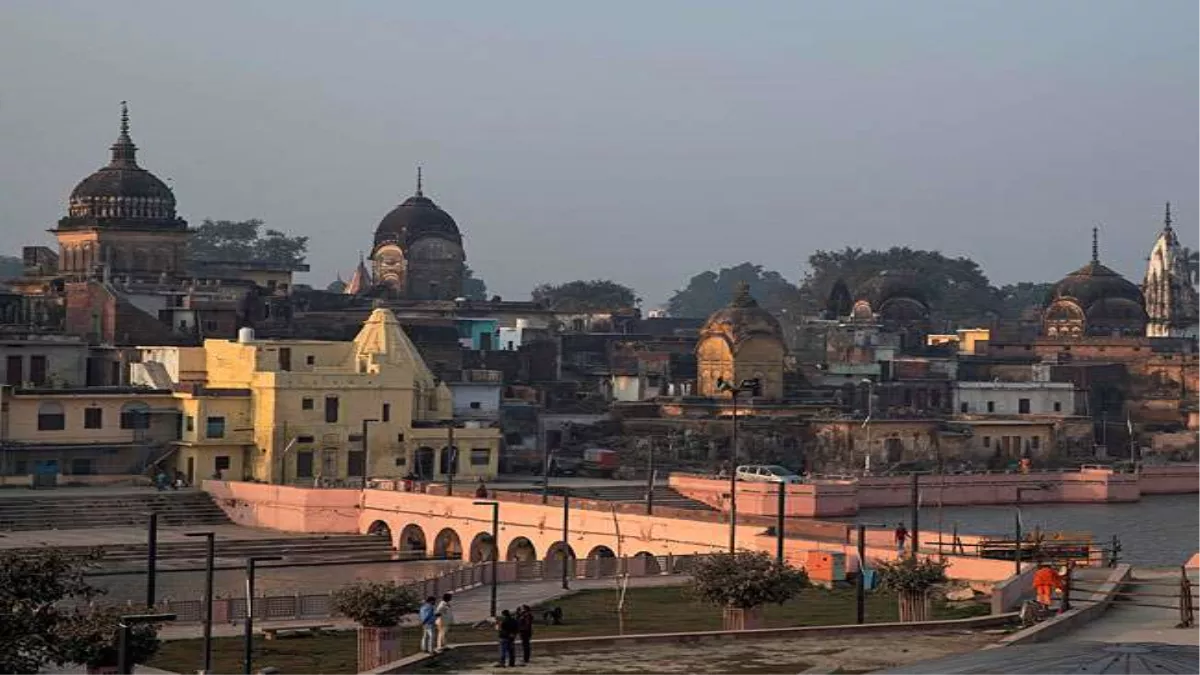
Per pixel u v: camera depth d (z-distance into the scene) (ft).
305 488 396.16
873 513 466.29
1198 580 249.34
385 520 385.29
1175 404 631.56
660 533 324.80
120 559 337.31
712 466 507.71
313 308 625.00
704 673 201.36
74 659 174.09
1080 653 126.00
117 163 585.63
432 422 463.01
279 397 433.48
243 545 371.56
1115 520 457.27
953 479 491.31
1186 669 120.98
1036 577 233.76
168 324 526.98
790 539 303.07
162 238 578.66
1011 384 592.60
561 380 594.65
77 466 427.74
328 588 318.04
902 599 238.48
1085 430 579.07
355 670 211.82
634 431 533.96
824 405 555.28
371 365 448.24
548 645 215.31
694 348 638.94
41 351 459.32
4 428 421.18
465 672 203.41
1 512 388.98
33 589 173.78
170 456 437.17
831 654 212.43
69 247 581.12
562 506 348.18
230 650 229.04
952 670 126.72
